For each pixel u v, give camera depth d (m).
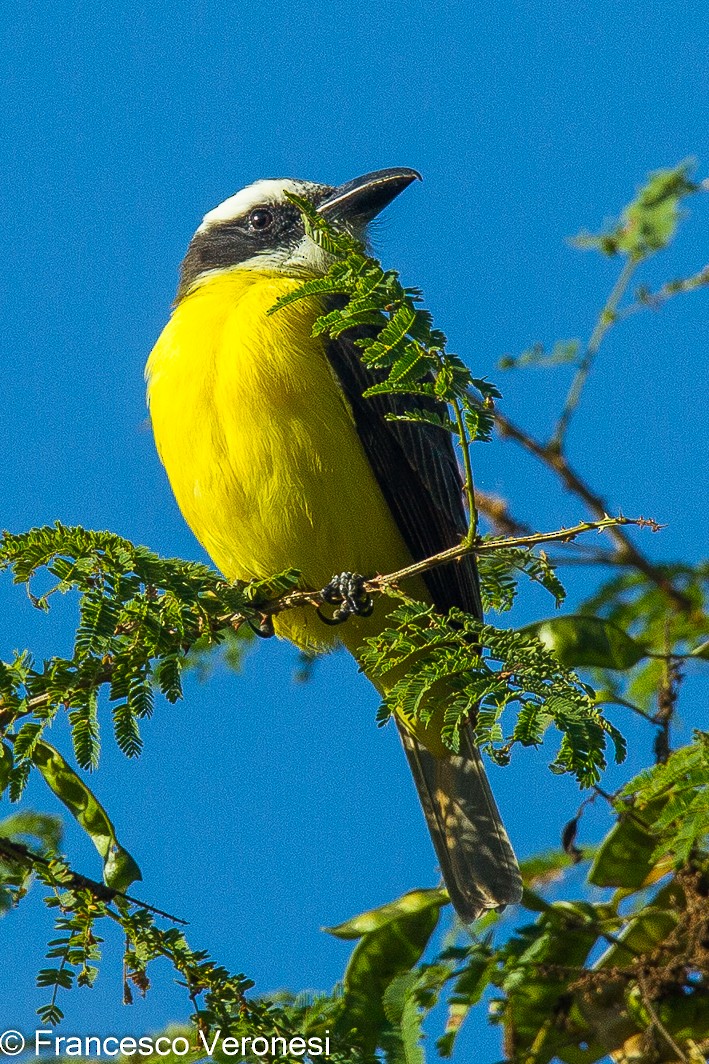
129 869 8.15
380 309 7.27
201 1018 7.27
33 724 7.10
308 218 7.70
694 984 8.23
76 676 7.15
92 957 7.19
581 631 9.68
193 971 7.25
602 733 6.70
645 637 11.03
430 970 8.45
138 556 7.37
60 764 8.37
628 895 9.03
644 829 8.84
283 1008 8.31
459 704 6.93
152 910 7.27
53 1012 7.09
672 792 7.55
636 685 10.50
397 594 7.55
